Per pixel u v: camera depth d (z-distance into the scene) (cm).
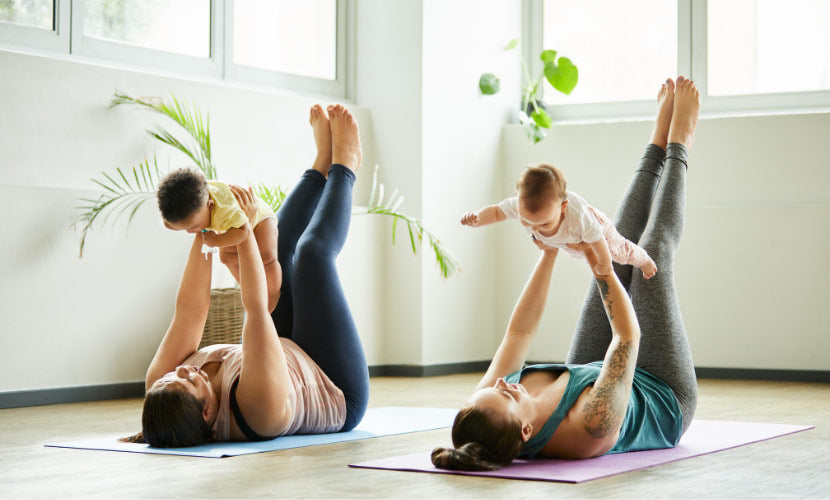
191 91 504
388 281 594
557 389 250
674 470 241
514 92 644
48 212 439
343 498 207
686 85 329
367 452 276
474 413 239
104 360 460
